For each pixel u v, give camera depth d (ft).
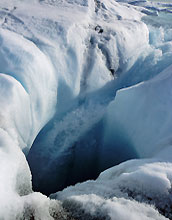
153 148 8.62
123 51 13.62
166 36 18.86
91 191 6.57
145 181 6.04
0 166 5.36
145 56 15.44
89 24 13.34
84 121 12.73
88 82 12.37
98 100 13.28
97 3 16.48
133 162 7.24
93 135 12.97
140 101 10.40
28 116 9.11
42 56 10.21
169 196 5.73
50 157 11.58
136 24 15.33
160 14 26.32
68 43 11.41
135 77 14.70
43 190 11.06
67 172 12.13
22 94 8.46
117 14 16.49
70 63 11.42
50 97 10.57
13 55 9.43
